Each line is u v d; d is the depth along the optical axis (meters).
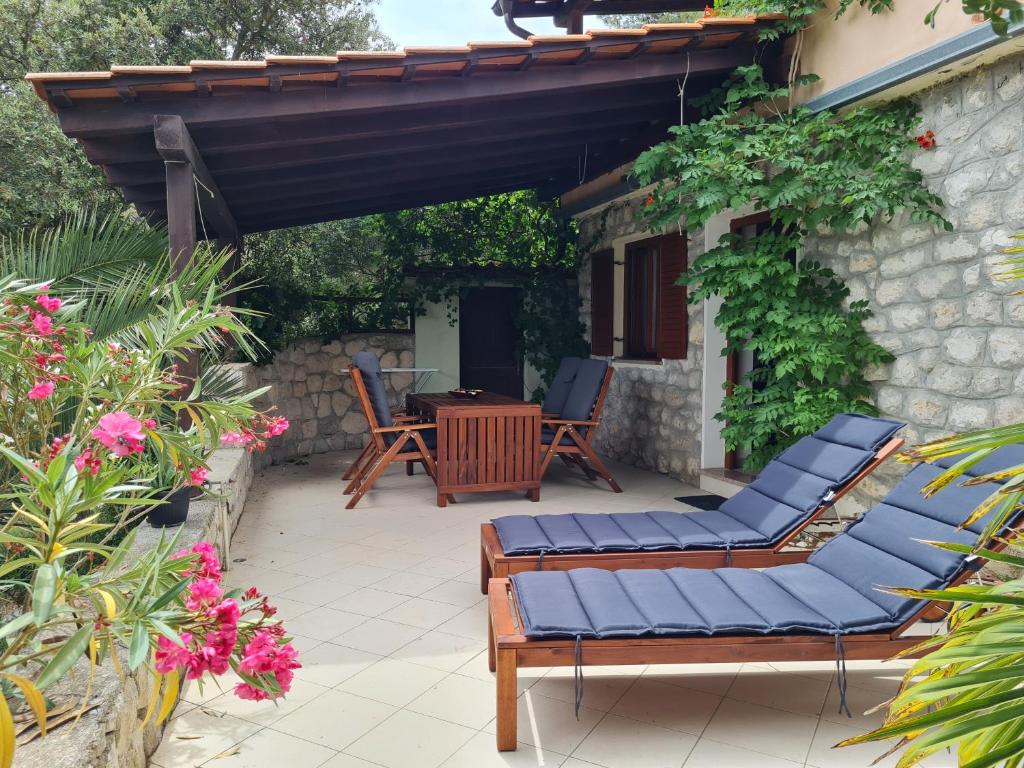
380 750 2.26
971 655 1.21
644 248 7.30
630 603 2.44
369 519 5.24
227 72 3.83
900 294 4.23
